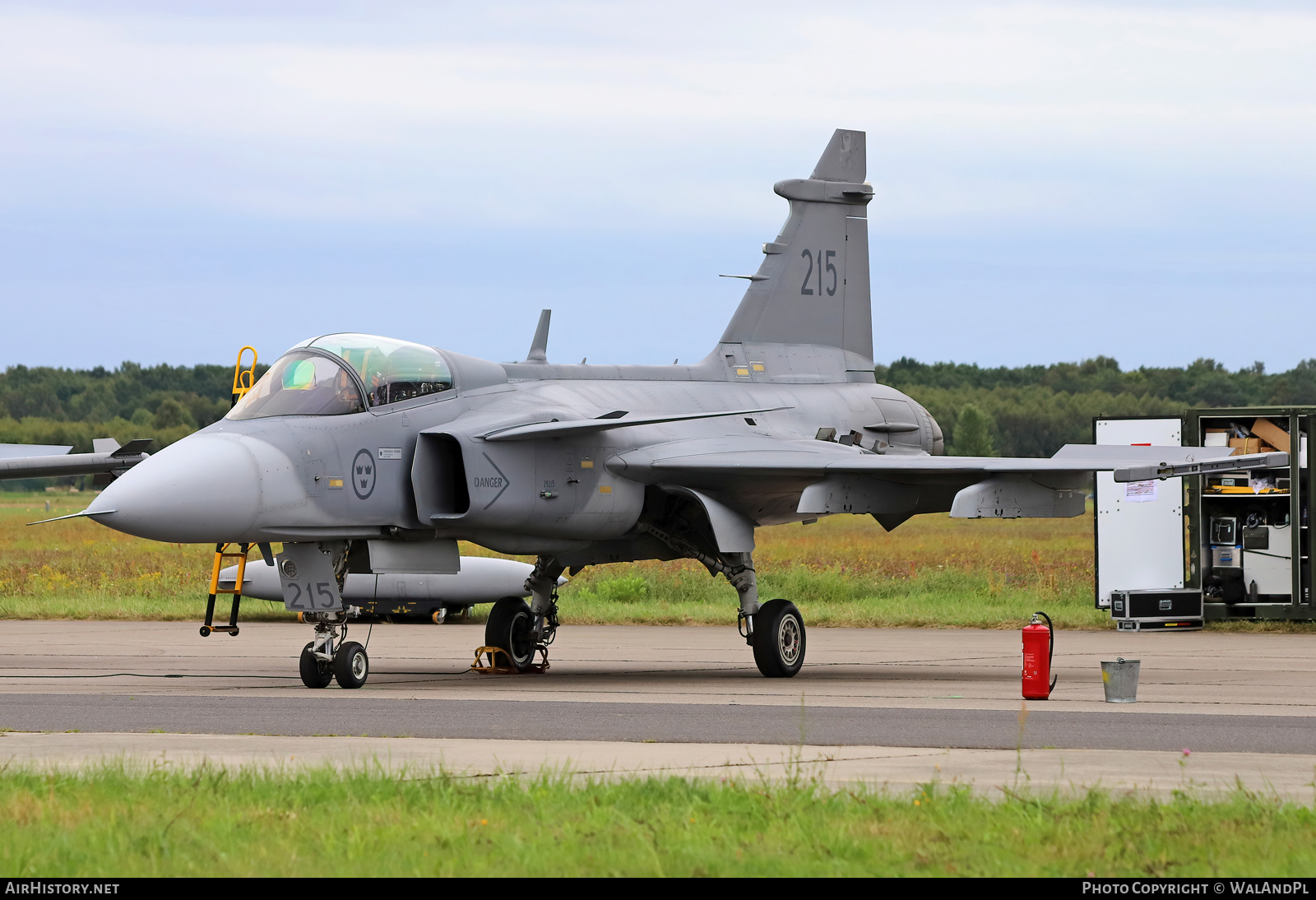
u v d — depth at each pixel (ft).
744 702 160.86
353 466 178.09
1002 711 150.61
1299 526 277.23
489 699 163.22
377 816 88.17
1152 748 122.83
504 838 81.61
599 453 195.93
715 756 118.32
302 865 77.15
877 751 121.19
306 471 173.06
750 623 197.36
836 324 242.78
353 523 178.40
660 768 111.45
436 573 192.75
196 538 165.37
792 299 237.66
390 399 184.34
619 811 89.20
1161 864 77.87
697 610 310.86
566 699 163.32
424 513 183.21
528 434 182.91
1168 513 288.51
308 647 179.83
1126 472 174.60
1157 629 274.98
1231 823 87.04
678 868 76.74
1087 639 257.34
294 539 174.40
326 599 179.93
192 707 153.79
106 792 95.91
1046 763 114.21
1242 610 281.74
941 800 93.30
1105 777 107.76
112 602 333.01
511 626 205.77
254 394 181.88
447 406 190.29
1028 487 191.01
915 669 209.15
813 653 233.76
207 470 165.17
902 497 203.00
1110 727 135.95
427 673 205.67
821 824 86.43
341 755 118.21
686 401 215.51
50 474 242.17
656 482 200.85
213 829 84.07
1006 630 280.31
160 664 216.54
